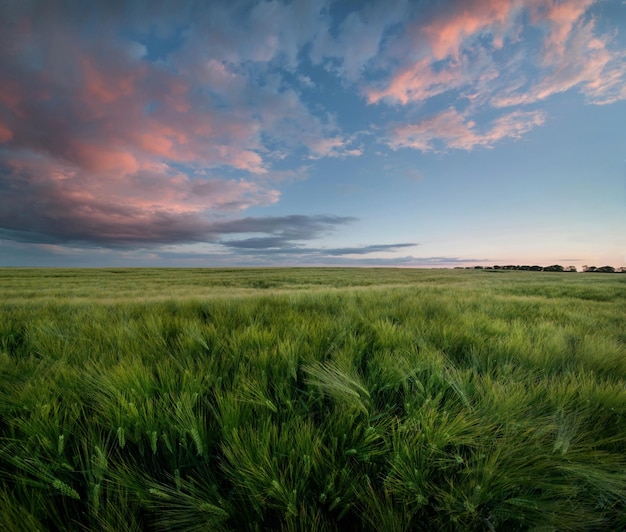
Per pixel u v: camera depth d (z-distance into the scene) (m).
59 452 1.07
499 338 2.65
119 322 2.96
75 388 1.52
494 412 1.35
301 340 2.26
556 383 1.70
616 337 3.30
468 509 0.93
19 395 1.41
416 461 1.12
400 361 1.83
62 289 14.80
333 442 1.18
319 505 1.04
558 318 4.45
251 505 1.02
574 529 0.96
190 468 1.19
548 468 1.09
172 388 1.51
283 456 1.12
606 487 1.01
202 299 4.92
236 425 1.24
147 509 1.02
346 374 1.61
